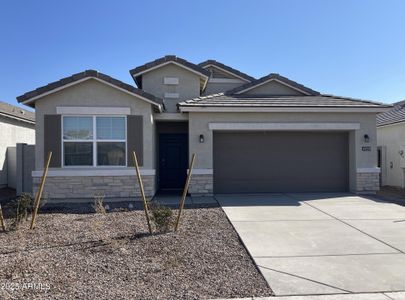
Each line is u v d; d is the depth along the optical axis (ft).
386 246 24.84
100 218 33.42
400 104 74.79
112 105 44.32
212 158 47.88
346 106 48.29
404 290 17.70
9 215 35.19
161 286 17.94
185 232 27.96
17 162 53.26
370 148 49.80
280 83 57.93
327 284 18.40
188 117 48.85
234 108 46.85
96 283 18.19
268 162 50.88
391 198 45.93
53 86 42.75
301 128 48.60
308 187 51.21
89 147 44.14
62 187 43.37
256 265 21.13
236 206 39.63
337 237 27.12
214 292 17.31
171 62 52.90
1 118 62.69
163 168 57.72
